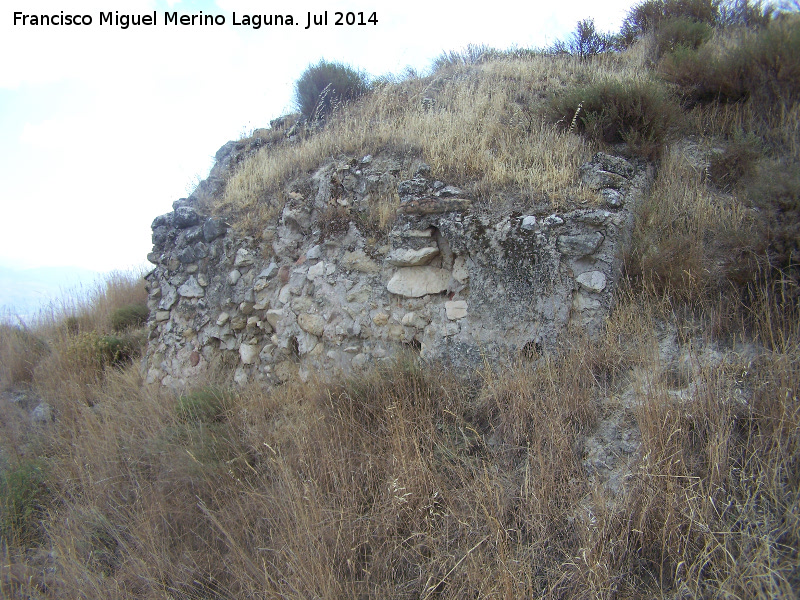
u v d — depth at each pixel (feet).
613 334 11.98
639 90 16.52
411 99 24.06
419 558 9.61
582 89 17.78
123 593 11.05
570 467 9.96
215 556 11.39
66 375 22.12
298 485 11.21
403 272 15.60
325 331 16.67
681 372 10.70
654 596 7.90
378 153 19.15
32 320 30.27
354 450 11.96
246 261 19.53
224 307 19.56
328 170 19.11
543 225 13.44
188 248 21.12
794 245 11.01
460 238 14.26
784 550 7.67
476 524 9.47
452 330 14.19
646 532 8.52
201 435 14.15
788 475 8.34
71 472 15.43
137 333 25.64
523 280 13.38
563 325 12.79
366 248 16.62
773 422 8.88
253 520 11.55
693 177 15.55
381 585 9.34
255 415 14.88
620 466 9.70
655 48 23.22
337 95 28.22
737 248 11.64
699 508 8.33
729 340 11.04
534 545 8.88
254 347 18.58
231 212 21.35
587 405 10.74
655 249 13.29
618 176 14.60
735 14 23.84
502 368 12.76
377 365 14.29
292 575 9.54
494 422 11.70
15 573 12.50
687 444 9.25
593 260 13.05
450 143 17.71
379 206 16.90
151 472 14.28
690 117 17.76
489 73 24.31
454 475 10.74
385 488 10.77
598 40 27.61
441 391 12.73
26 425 19.85
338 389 13.67
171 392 18.75
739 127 16.25
